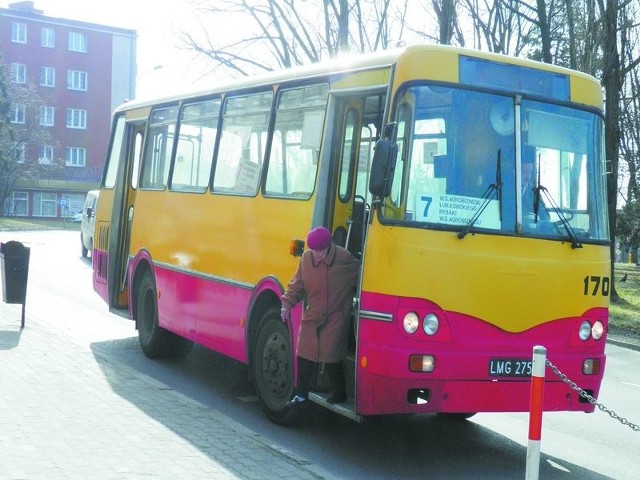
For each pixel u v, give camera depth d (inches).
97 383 349.7
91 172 3257.9
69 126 3223.4
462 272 274.8
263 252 344.5
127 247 506.3
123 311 496.1
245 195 363.6
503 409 277.7
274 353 330.6
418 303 270.4
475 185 282.7
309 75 330.6
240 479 238.4
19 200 3147.1
